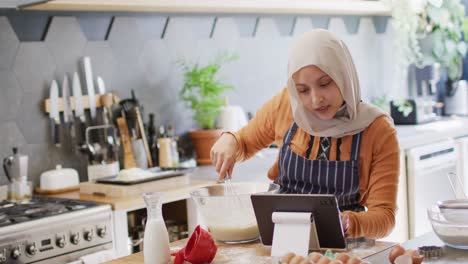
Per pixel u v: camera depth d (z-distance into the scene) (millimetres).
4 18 3287
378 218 2000
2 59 3283
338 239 1831
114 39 3697
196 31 4102
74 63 3539
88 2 3176
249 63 4414
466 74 5551
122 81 3732
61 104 3469
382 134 2145
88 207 2842
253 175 3457
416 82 5387
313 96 2066
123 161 3643
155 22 3893
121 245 2947
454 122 4953
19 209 2879
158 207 1858
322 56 2043
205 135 3932
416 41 5113
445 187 4461
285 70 4691
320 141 2252
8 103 3305
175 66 3982
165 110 3936
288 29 4707
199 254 1801
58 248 2691
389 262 1708
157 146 3754
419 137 4273
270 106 2463
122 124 3646
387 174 2115
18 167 3123
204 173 3656
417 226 4207
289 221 1836
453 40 5277
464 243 1780
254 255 1895
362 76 5258
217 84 3961
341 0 4480
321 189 2248
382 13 5219
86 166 3572
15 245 2553
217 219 2033
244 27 4391
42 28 3436
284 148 2346
